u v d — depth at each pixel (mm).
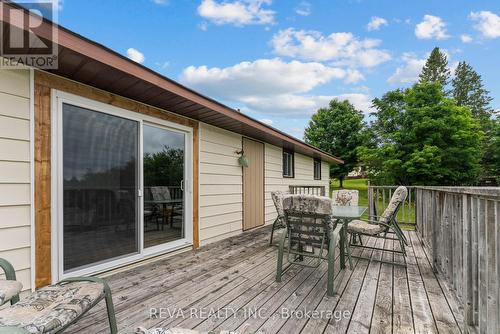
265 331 2004
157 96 3389
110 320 1782
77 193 2893
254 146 6621
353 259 3797
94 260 3027
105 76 2762
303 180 9883
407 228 6352
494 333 1613
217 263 3656
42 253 2594
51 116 2686
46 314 1411
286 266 3447
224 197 5414
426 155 13164
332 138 23281
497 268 1571
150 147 3832
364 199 16469
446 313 2270
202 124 4828
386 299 2535
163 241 4008
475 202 1933
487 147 18016
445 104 14031
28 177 2521
